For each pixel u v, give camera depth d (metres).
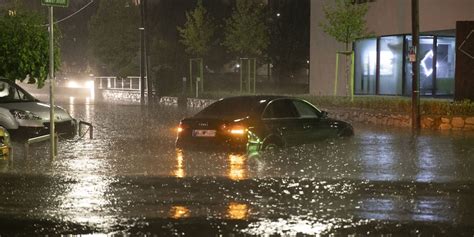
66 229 7.23
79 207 8.35
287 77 45.75
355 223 7.44
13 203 8.60
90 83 54.75
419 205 8.40
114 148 14.70
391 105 22.06
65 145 15.35
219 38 45.31
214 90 40.59
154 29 48.78
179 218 7.71
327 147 14.27
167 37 47.94
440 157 12.84
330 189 9.51
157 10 48.53
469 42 21.72
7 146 12.73
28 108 15.12
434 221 7.52
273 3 44.22
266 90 38.97
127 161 12.48
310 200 8.73
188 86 41.41
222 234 6.98
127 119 24.62
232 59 46.28
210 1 45.97
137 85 44.84
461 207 8.27
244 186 9.76
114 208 8.27
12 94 16.33
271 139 13.20
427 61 28.36
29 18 17.30
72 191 9.43
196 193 9.25
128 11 51.12
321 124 14.39
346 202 8.60
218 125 12.73
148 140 16.53
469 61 21.75
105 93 49.41
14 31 16.86
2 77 16.20
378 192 9.28
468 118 18.59
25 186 9.84
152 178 10.51
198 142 12.92
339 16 27.03
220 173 10.94
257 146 12.92
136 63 53.66
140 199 8.84
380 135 17.03
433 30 26.23
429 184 9.89
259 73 52.88
